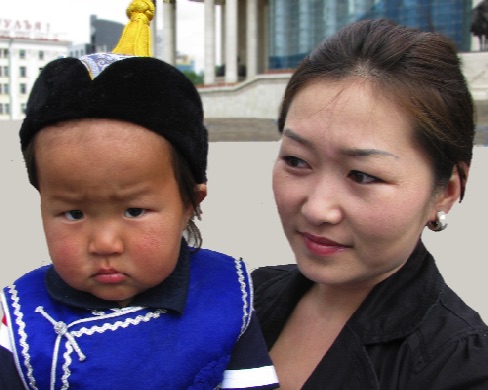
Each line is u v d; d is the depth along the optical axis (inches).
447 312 41.9
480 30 402.0
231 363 45.4
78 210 37.6
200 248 49.6
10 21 1712.6
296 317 50.5
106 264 38.5
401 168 37.2
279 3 606.2
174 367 41.9
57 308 42.0
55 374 40.1
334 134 37.6
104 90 36.3
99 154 35.7
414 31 40.5
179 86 40.2
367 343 41.6
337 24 556.4
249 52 658.2
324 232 39.5
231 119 458.3
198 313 44.4
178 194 40.6
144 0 48.1
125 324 41.9
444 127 37.8
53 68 38.1
